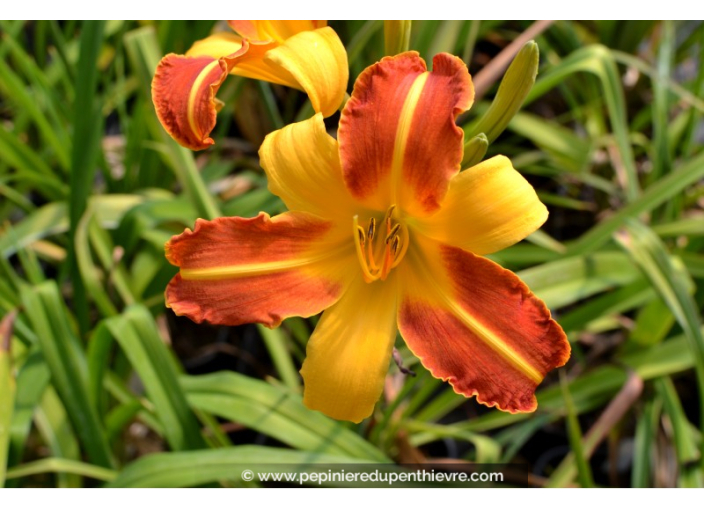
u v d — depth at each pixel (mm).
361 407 343
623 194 635
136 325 432
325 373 342
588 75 662
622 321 555
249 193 549
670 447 521
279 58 329
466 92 318
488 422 521
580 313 513
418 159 323
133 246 518
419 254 349
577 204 649
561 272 495
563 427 575
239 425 541
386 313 348
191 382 454
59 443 465
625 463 561
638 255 472
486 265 325
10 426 426
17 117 593
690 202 609
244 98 631
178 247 329
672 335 548
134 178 590
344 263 352
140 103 533
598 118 667
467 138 378
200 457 410
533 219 318
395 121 325
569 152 614
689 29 697
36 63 647
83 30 495
